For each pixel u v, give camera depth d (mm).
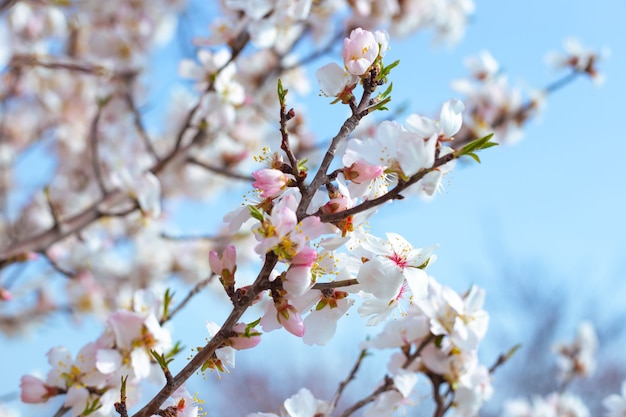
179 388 1917
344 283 1797
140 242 6516
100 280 6266
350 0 5344
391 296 1813
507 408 5363
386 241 1884
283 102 1729
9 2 4191
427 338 2541
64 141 6660
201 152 6188
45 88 6449
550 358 13469
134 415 1732
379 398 2504
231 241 5918
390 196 1683
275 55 5699
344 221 1765
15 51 5691
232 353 1810
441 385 2602
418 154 1653
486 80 6066
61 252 5738
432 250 1853
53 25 5902
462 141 5945
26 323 6184
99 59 6211
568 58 6027
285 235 1645
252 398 14695
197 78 4578
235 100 4605
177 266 6766
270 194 1733
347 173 1779
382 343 2582
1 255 4141
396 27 5992
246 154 6066
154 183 4590
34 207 6410
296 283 1649
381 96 1830
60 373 2418
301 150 5551
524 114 5953
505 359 2834
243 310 1707
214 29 4605
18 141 6941
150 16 6336
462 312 2473
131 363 2123
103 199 4523
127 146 6664
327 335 1846
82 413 2326
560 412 5320
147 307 2539
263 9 4223
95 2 6180
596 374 13703
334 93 1839
